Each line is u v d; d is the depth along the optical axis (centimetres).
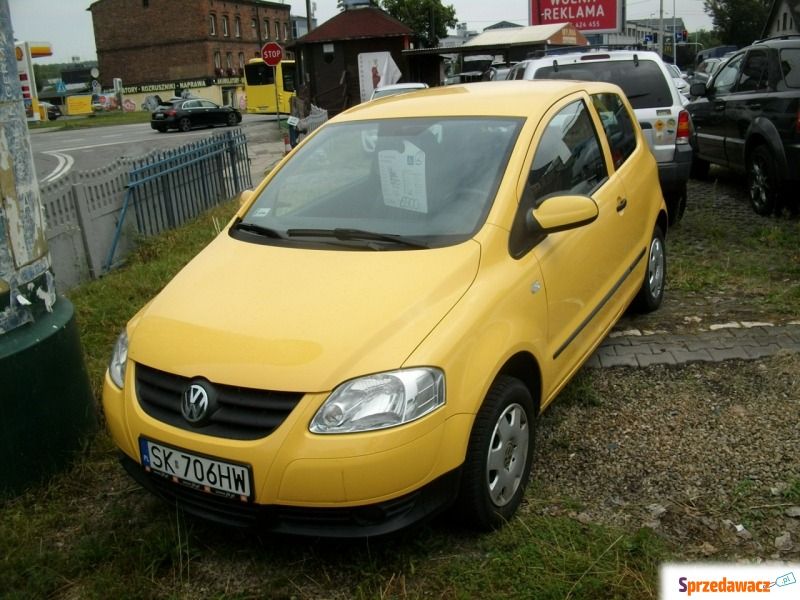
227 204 1100
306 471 275
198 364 298
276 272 342
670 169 766
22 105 383
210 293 338
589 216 356
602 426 413
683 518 332
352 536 283
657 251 557
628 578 296
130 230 848
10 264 373
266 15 7844
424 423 281
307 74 3231
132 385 319
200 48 6975
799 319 532
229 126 3788
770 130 801
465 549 319
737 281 622
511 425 328
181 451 296
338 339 291
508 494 332
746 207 899
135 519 356
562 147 417
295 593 302
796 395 429
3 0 364
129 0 7156
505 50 2019
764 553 309
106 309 616
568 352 390
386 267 330
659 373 468
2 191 368
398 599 294
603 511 340
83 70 10156
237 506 292
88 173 777
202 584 311
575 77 794
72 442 401
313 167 420
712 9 6450
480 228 344
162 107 3572
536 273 354
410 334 294
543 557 307
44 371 383
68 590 313
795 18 3056
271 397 284
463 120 405
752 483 353
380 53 3088
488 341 311
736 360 477
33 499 375
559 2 2731
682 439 395
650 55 798
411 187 378
